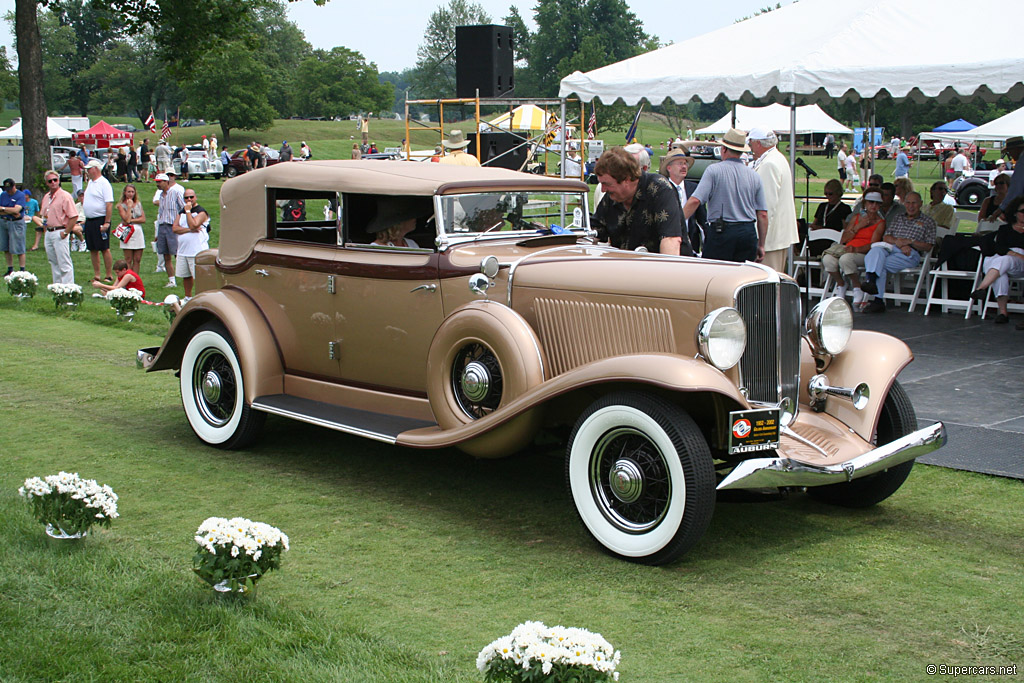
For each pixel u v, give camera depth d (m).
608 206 5.91
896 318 9.19
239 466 5.43
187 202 11.95
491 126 18.47
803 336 4.73
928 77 7.86
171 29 24.17
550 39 96.56
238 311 5.64
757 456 4.07
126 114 135.88
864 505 4.65
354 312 5.20
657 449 3.86
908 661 3.11
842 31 8.80
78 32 125.94
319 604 3.57
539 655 2.63
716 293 4.03
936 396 6.34
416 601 3.61
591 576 3.86
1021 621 3.39
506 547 4.19
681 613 3.50
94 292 12.44
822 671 3.05
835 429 4.44
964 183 22.17
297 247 5.47
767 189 8.66
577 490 4.15
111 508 4.09
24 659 3.04
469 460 5.56
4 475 5.16
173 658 3.08
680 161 9.27
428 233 5.10
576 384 3.99
